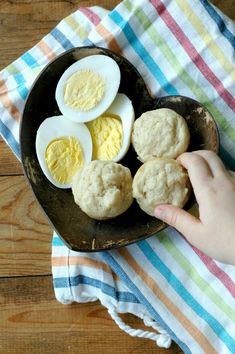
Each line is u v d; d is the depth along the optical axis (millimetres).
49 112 426
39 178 413
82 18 444
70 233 401
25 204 443
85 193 397
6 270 440
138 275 417
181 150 400
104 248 399
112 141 420
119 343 435
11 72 443
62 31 444
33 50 445
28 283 439
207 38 416
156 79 428
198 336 407
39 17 453
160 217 381
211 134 402
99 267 426
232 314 405
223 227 359
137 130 408
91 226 409
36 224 442
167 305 413
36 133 419
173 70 424
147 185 390
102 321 437
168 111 403
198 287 414
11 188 444
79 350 435
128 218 411
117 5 451
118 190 393
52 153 414
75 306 439
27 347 437
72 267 426
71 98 415
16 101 434
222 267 410
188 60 420
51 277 439
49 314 438
